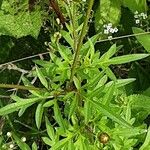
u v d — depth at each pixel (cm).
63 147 33
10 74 49
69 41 36
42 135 44
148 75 46
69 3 38
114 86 32
